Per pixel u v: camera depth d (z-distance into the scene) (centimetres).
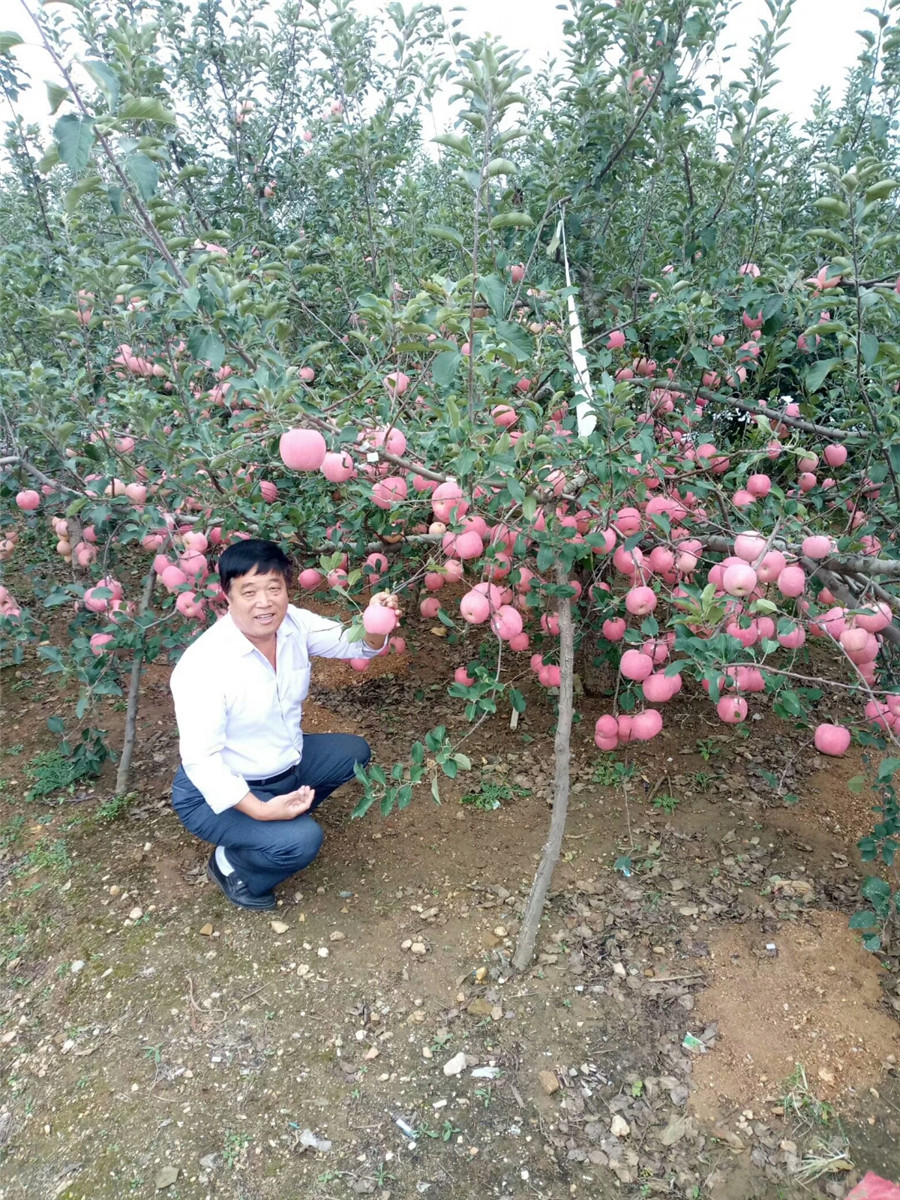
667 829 307
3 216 528
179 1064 221
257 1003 239
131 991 245
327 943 260
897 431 244
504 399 234
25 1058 226
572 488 237
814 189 442
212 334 210
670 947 255
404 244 408
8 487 350
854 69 441
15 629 335
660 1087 212
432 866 292
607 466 216
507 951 254
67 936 267
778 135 450
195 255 291
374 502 243
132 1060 223
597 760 347
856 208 214
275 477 326
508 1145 199
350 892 281
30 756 365
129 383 300
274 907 275
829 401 329
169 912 274
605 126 356
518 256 359
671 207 446
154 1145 201
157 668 435
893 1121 203
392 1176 193
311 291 392
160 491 297
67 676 318
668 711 381
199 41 479
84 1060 224
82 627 352
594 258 382
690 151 446
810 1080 213
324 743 290
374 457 207
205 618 319
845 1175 191
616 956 252
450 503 215
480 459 203
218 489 284
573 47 354
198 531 288
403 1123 205
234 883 270
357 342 404
